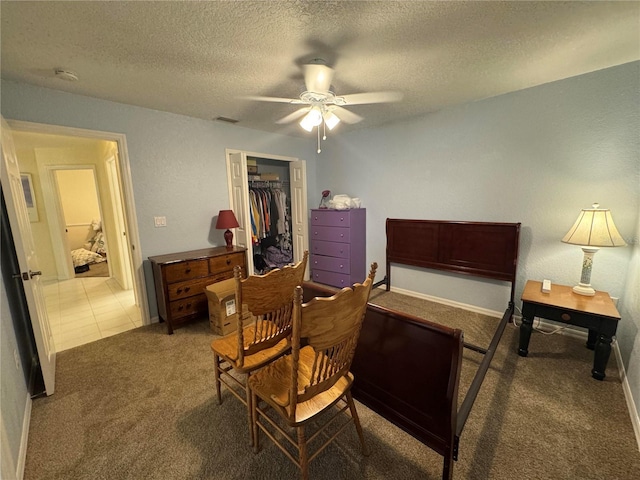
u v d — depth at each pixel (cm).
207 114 308
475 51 187
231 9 139
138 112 280
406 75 222
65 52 177
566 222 253
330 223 399
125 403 186
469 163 301
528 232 274
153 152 293
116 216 406
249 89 239
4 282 187
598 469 137
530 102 257
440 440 130
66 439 158
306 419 120
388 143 366
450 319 301
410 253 357
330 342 114
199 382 207
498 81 238
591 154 235
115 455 149
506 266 283
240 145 365
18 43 165
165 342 263
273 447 153
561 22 156
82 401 188
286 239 480
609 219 208
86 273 526
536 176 263
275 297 150
